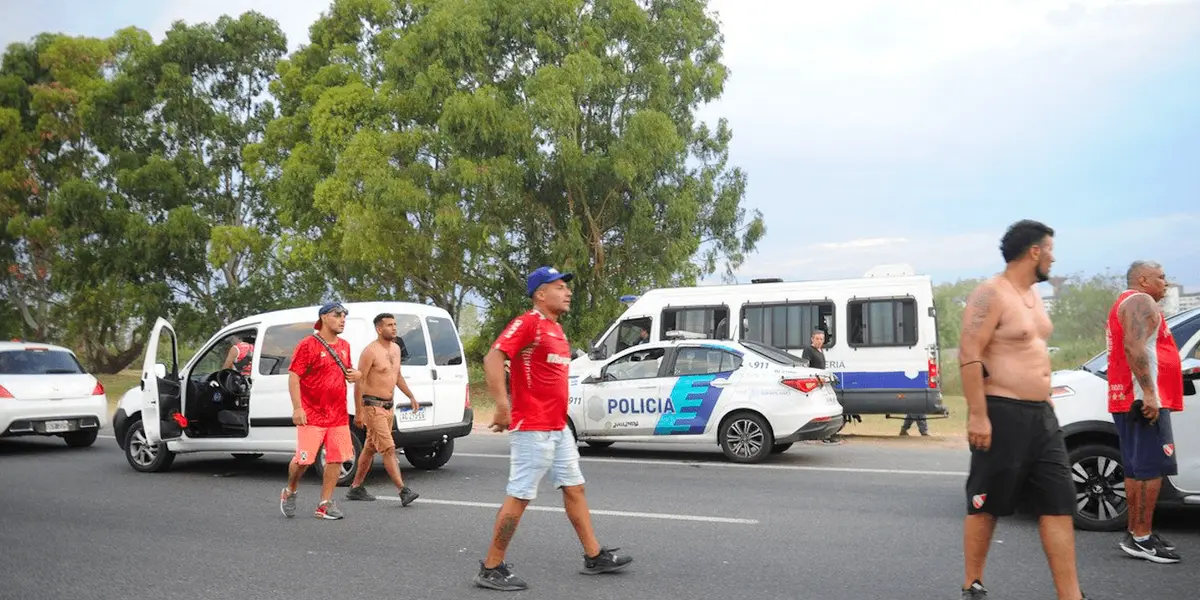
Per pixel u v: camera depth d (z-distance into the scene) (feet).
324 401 28.55
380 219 86.48
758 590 19.79
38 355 49.90
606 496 32.04
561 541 24.81
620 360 44.39
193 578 21.30
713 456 44.04
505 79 90.17
